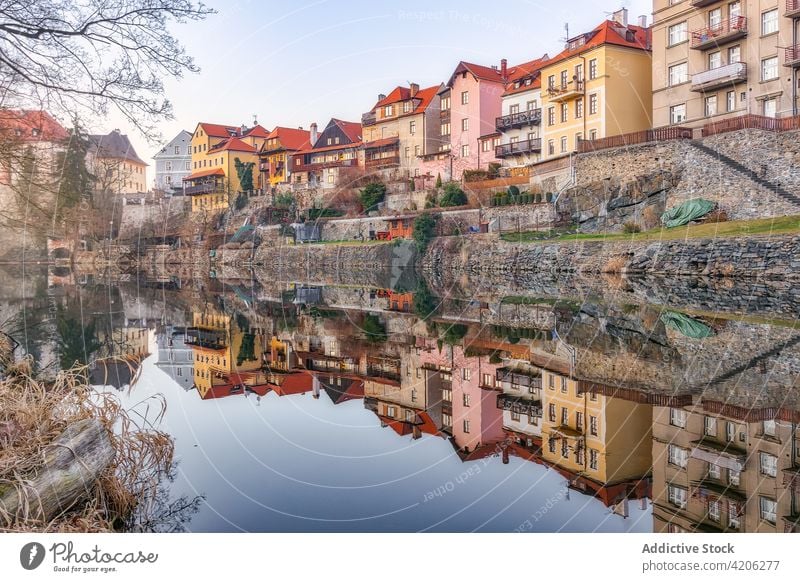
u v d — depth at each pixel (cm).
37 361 1070
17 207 1756
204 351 1247
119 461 504
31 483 407
